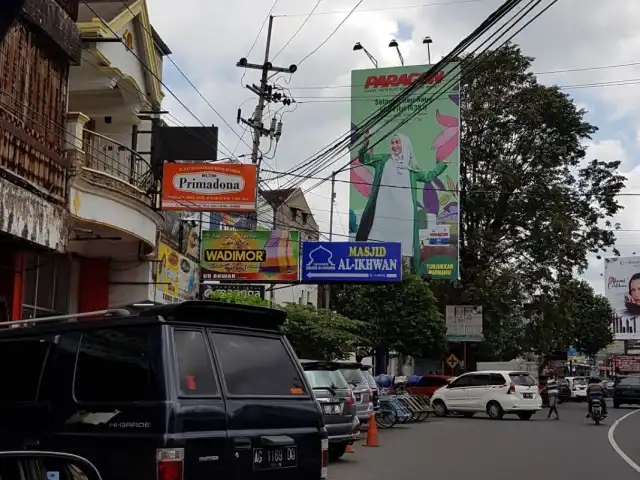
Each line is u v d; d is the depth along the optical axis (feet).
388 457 48.62
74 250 57.98
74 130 44.42
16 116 37.86
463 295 140.36
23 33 38.68
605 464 46.11
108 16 55.52
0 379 20.18
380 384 93.91
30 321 22.12
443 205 118.83
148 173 57.00
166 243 66.18
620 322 263.90
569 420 90.12
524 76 142.10
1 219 35.63
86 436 17.95
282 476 18.84
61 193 42.93
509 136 142.41
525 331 145.79
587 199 146.61
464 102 141.79
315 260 93.56
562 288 142.31
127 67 57.67
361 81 121.19
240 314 19.83
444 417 93.61
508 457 49.14
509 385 89.66
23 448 18.90
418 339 114.93
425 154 119.85
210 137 62.75
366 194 120.88
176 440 16.89
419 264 119.03
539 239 140.77
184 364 17.93
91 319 19.45
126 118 59.93
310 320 84.79
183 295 71.46
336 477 39.47
